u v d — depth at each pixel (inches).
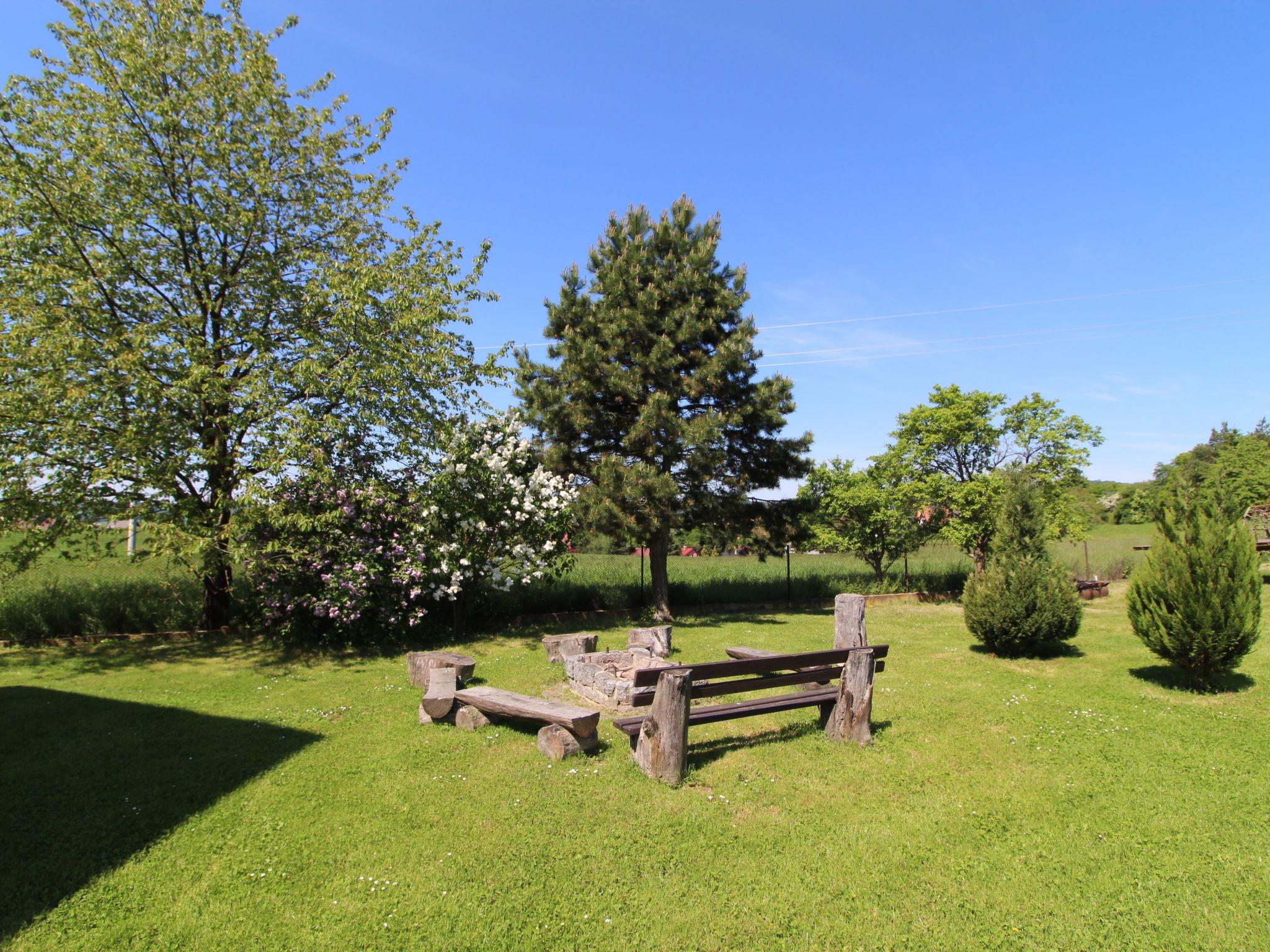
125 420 334.3
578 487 501.7
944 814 178.5
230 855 155.1
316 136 399.5
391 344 370.9
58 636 378.6
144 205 350.0
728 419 490.0
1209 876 149.5
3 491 321.1
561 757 209.9
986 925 132.0
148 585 416.5
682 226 528.1
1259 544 699.4
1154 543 319.9
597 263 532.4
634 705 201.6
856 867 152.0
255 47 386.6
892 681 325.4
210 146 373.4
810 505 563.5
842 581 709.3
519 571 426.0
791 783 196.9
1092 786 197.3
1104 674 340.2
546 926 130.3
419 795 185.8
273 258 385.4
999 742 234.2
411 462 402.6
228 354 378.9
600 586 550.9
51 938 125.3
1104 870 152.1
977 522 641.0
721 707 215.5
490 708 232.5
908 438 687.1
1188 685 310.2
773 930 130.0
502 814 174.4
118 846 158.6
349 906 136.3
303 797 184.5
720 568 727.1
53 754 213.2
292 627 378.6
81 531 353.4
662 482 445.4
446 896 139.5
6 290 323.6
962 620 552.1
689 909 136.2
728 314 524.4
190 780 194.5
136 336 322.7
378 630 388.2
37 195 328.8
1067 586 376.8
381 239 432.1
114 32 351.6
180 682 303.7
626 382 470.9
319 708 265.0
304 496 368.8
